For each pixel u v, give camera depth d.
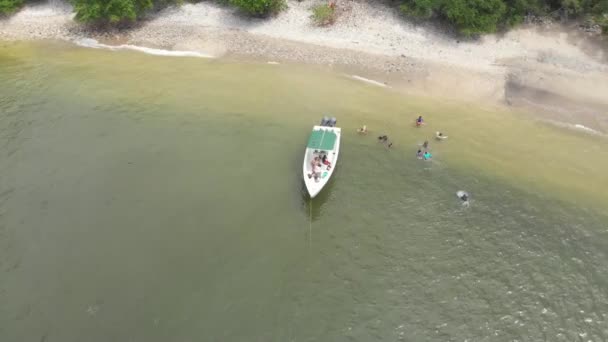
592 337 24.39
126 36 52.44
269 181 33.44
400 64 47.47
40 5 56.91
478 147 37.53
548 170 35.47
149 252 28.22
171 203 31.58
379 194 32.56
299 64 47.91
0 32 53.12
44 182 33.03
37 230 29.50
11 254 27.95
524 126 40.25
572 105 42.38
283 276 26.94
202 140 37.31
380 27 51.66
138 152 35.94
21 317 24.67
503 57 47.75
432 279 27.00
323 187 31.50
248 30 52.56
